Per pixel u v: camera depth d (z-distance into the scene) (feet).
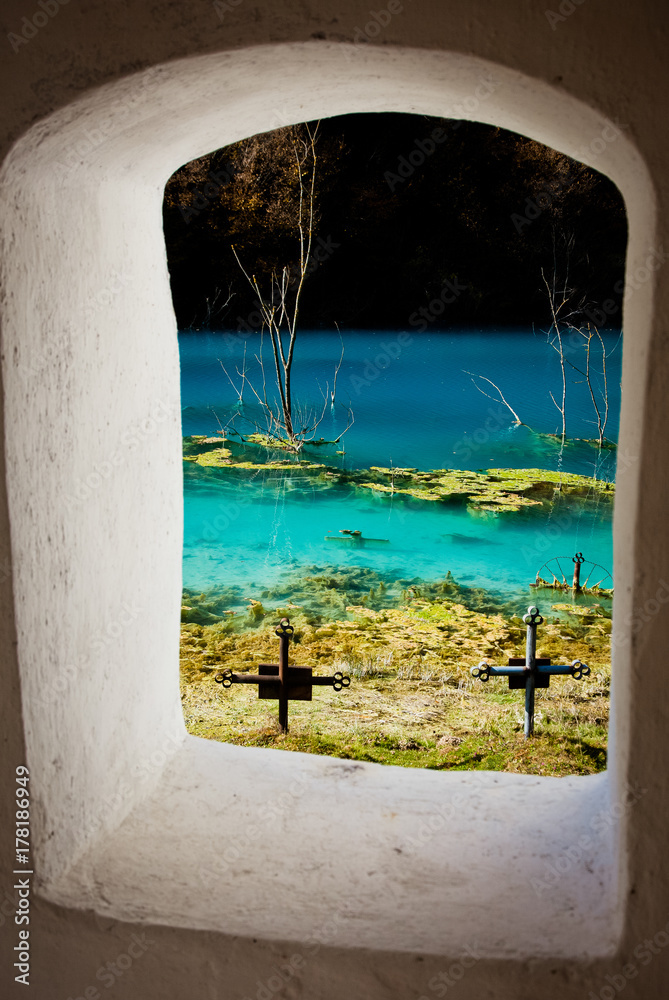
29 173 5.45
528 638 14.30
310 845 7.06
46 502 5.89
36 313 5.66
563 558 26.86
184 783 8.02
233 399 49.42
